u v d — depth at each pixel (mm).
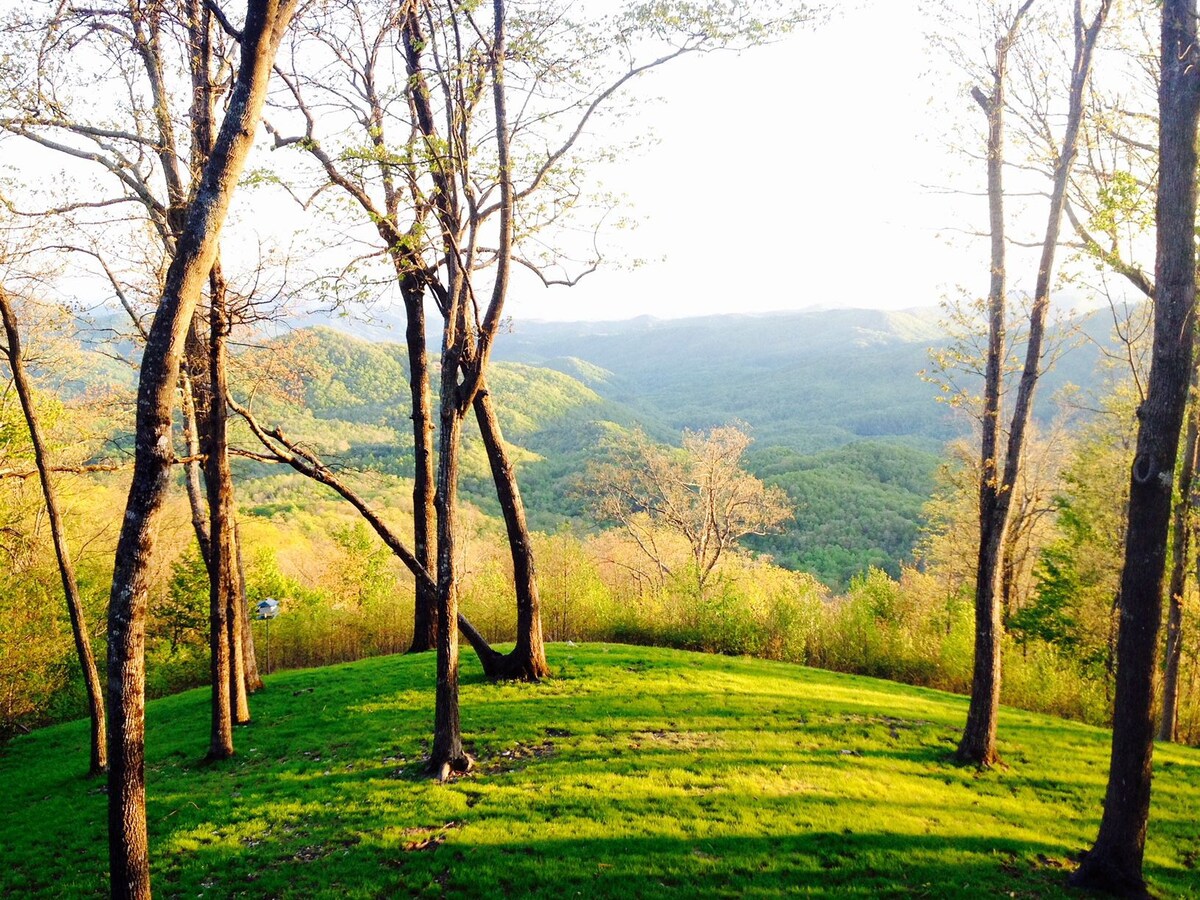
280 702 18094
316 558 49344
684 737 13797
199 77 13758
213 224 6590
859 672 26156
